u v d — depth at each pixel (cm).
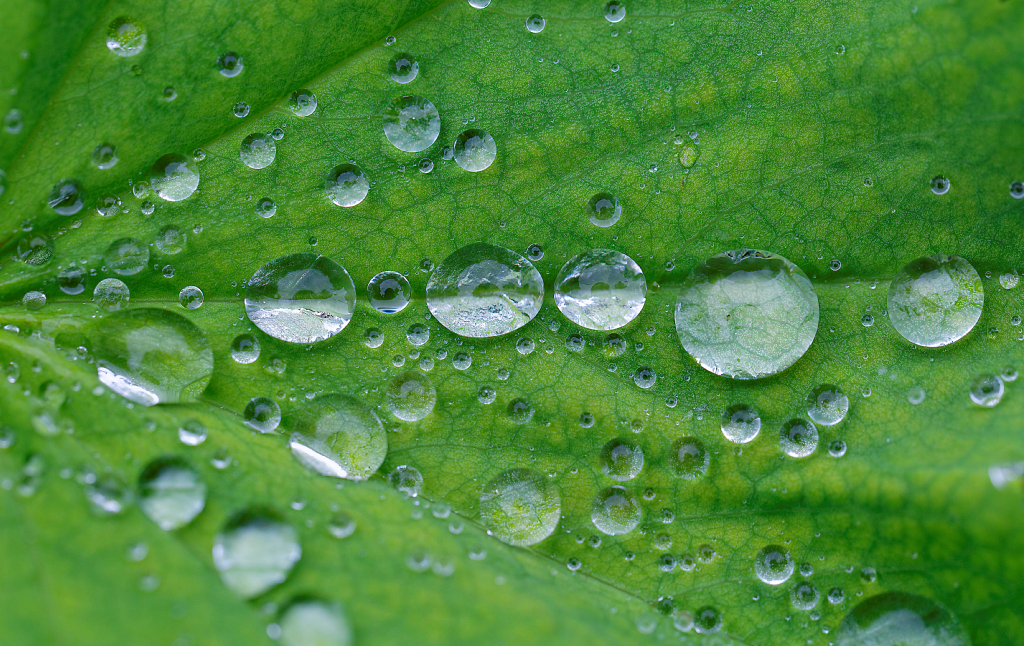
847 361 11
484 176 11
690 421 11
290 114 11
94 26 11
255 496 11
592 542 11
